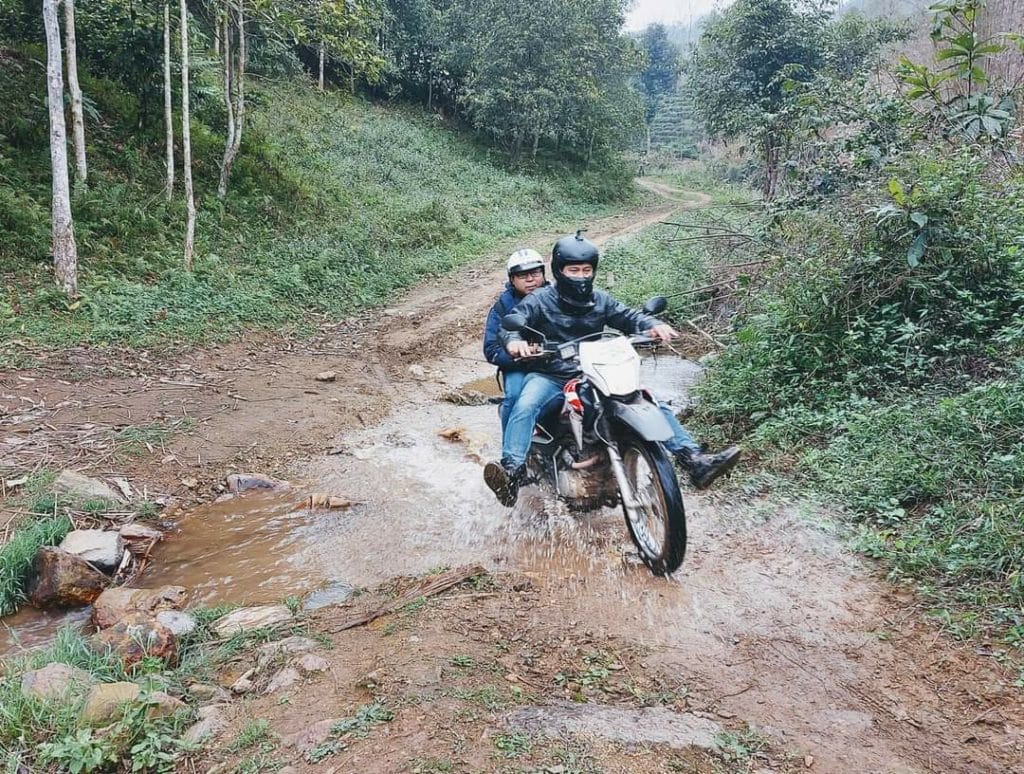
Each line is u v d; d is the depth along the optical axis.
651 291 10.86
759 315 6.99
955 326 5.63
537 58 32.34
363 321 11.72
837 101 9.20
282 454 6.06
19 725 2.54
